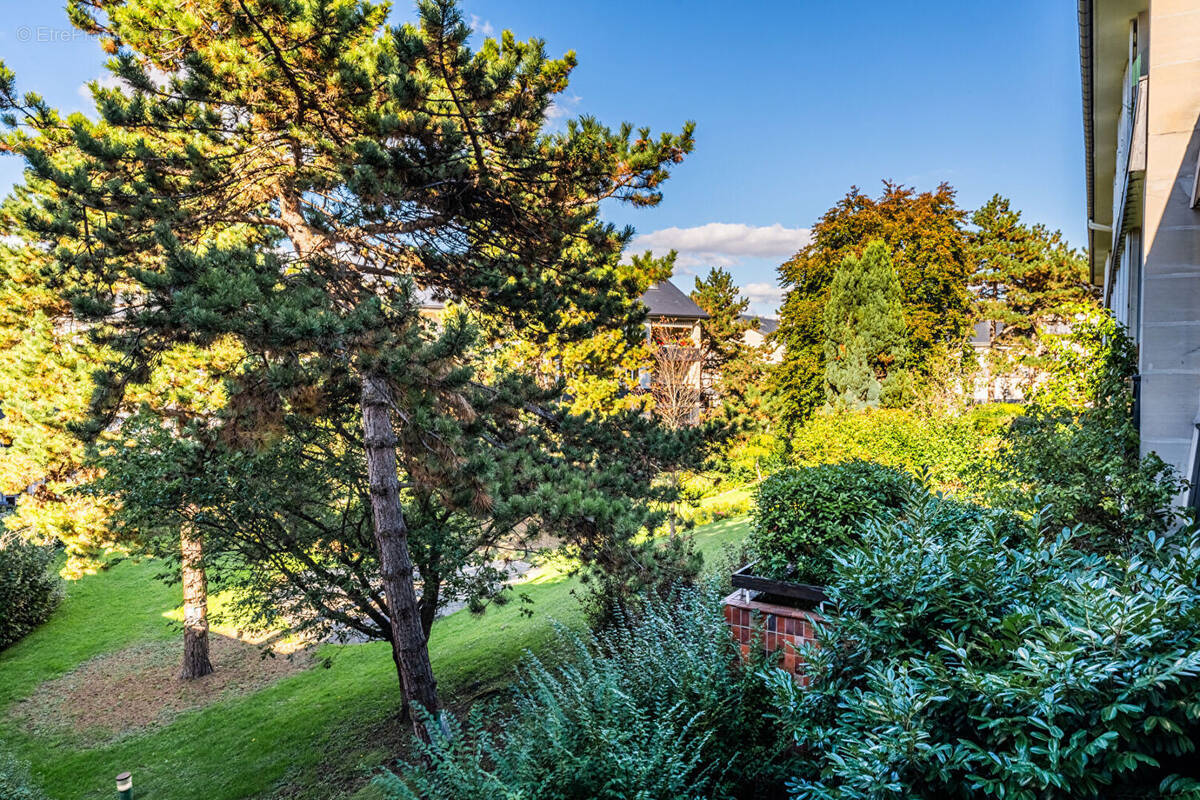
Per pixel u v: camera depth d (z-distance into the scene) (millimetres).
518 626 12500
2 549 15859
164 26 6137
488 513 7039
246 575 12109
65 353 12445
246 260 6074
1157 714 2457
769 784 4383
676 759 3934
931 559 3471
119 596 18016
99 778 9539
